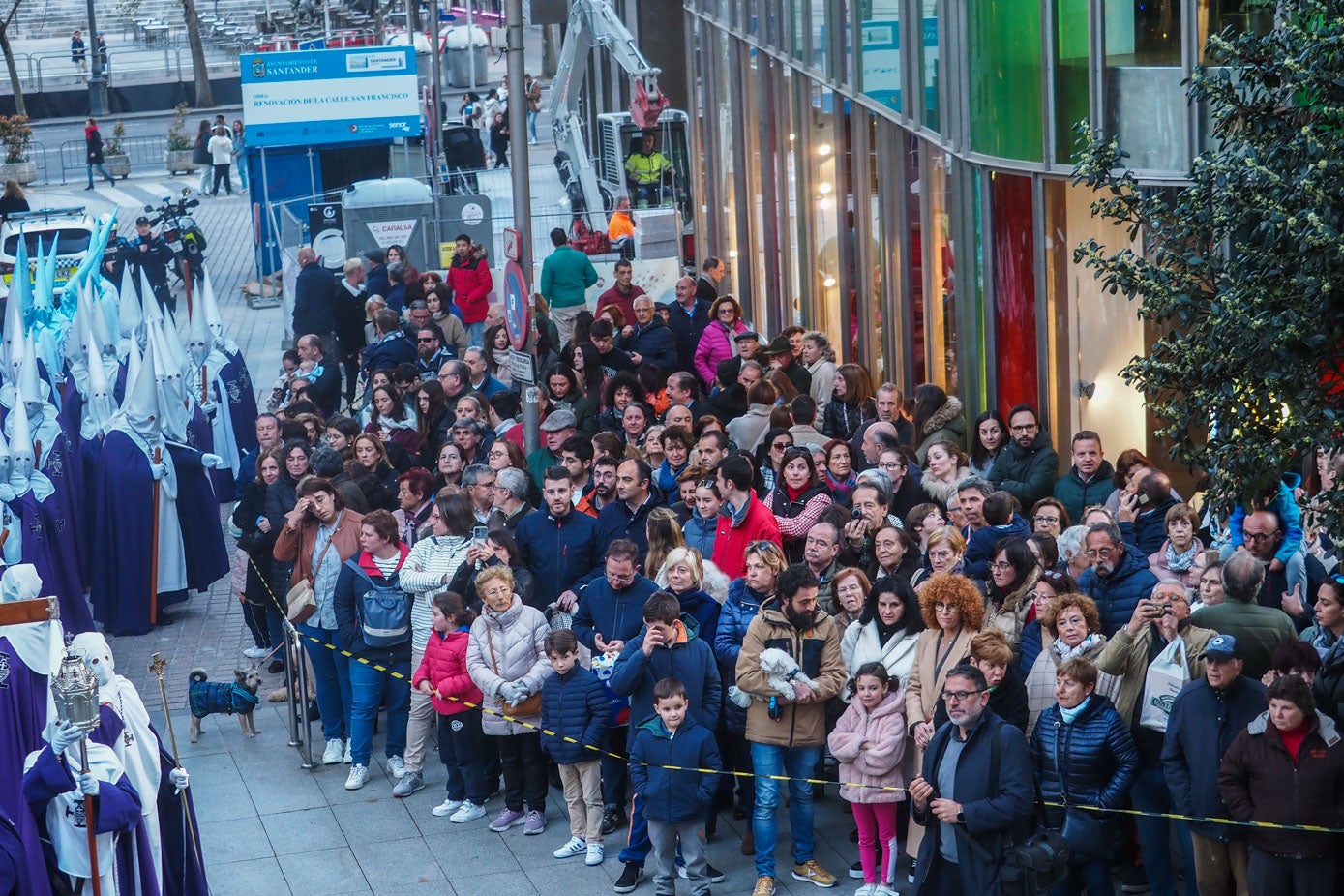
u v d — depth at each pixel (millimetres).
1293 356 10641
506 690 14156
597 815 13953
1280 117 11359
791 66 27266
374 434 19734
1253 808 11047
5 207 46906
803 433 17734
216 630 20438
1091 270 17453
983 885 11258
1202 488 11945
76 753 11641
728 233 33438
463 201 35625
